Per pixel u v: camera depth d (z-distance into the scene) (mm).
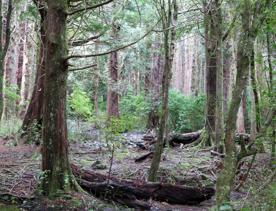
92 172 8117
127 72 29469
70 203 6910
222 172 5047
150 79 23547
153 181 8594
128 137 16531
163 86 8789
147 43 21047
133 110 23609
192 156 12062
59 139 7176
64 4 7141
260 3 5137
